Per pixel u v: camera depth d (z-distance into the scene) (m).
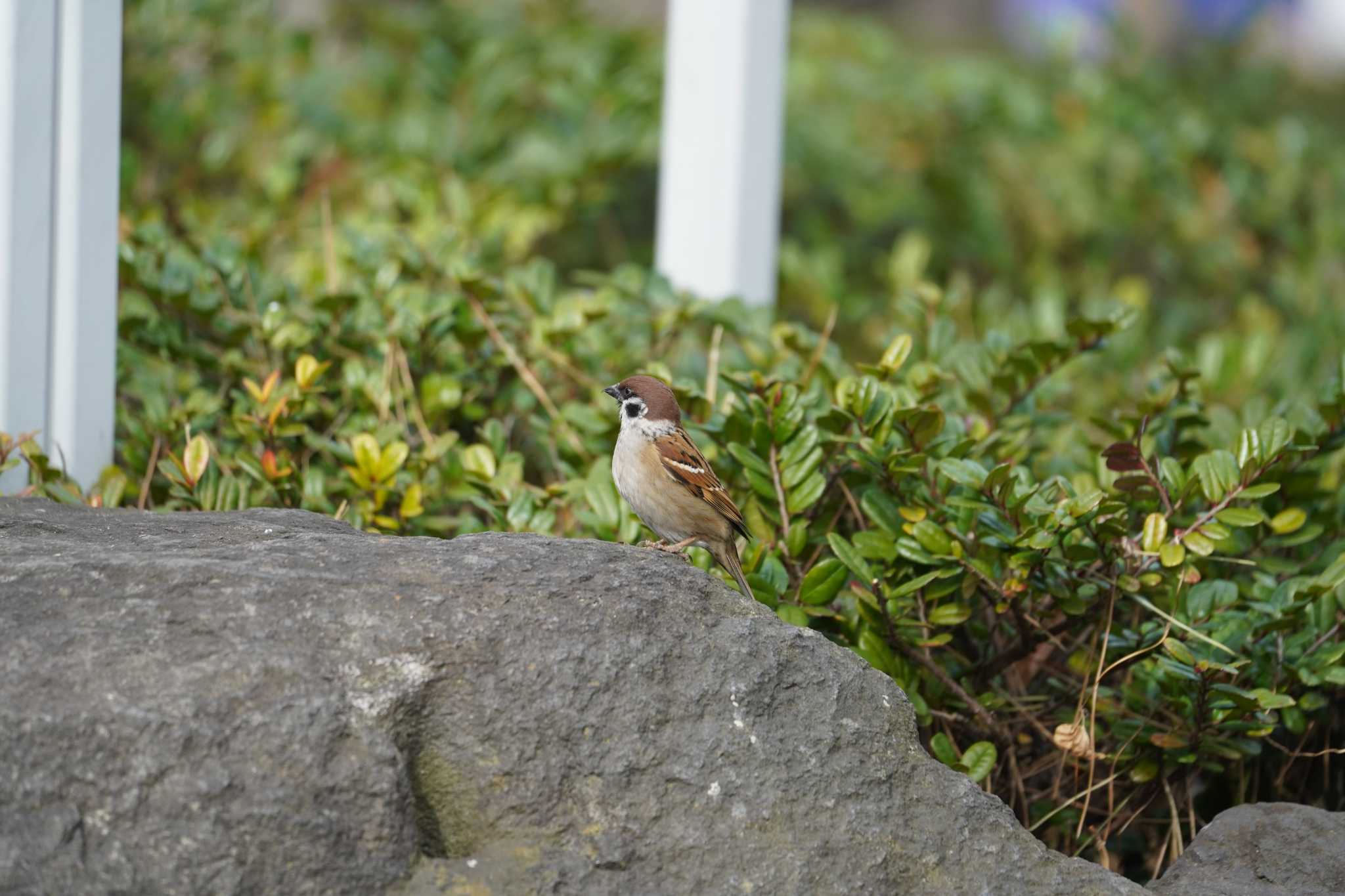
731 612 6.39
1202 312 21.28
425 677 5.64
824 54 24.34
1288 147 22.08
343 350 10.52
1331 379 10.12
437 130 19.17
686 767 5.85
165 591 5.64
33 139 8.40
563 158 18.50
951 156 22.50
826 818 5.93
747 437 8.73
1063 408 14.12
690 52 14.20
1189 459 9.85
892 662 7.74
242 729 5.24
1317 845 6.71
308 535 6.56
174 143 18.33
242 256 11.46
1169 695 7.94
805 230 20.94
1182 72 26.34
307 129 19.03
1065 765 8.38
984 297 18.33
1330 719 8.62
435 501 9.48
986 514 7.75
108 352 8.85
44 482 8.35
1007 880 6.00
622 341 11.47
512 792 5.64
